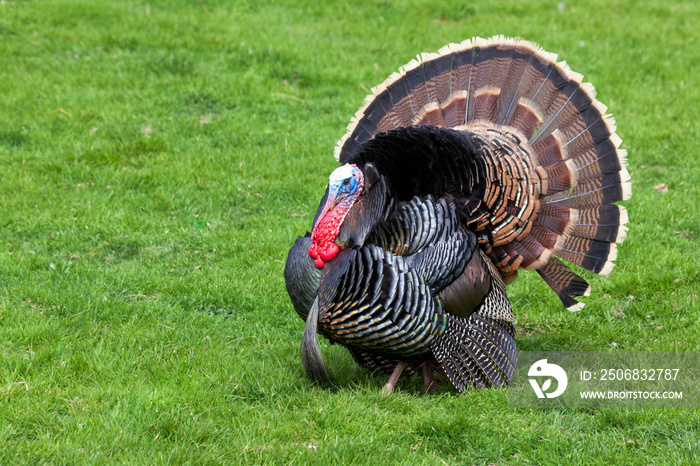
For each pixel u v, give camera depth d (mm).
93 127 15742
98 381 8367
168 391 8062
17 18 20922
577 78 8922
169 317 10055
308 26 21984
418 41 20875
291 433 7602
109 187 13617
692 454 7293
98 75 17984
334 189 7828
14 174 13727
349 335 7938
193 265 11594
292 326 10180
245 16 22500
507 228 8383
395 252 7855
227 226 12734
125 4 22844
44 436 7152
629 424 7941
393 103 9469
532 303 10844
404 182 8055
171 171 14141
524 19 23047
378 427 7789
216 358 9031
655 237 12453
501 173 8312
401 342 7883
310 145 15469
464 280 8062
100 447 7039
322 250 7891
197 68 18625
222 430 7574
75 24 21031
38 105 16469
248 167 14531
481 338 8391
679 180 14477
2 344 8969
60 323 9641
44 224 12305
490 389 8477
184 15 22141
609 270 8594
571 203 8758
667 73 19406
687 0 25500
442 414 7965
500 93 9164
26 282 10625
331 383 8617
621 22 23062
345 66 19188
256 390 8453
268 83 18078
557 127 8914
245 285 10930
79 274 11047
